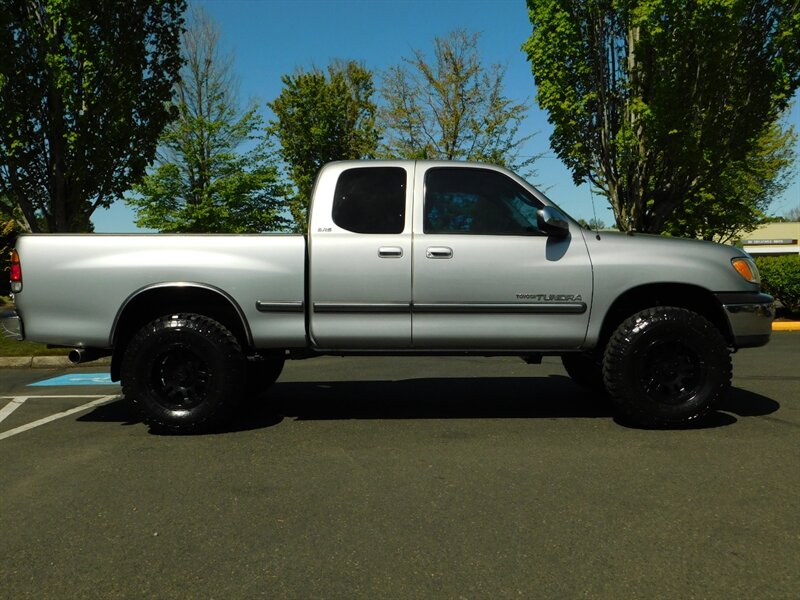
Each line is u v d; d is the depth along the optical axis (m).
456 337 5.33
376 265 5.29
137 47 12.59
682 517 3.52
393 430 5.44
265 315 5.34
